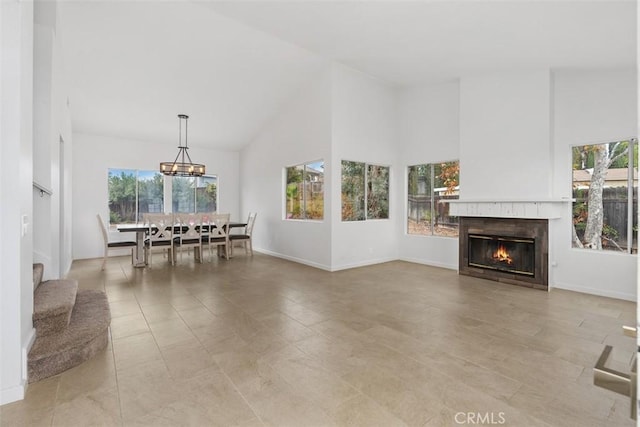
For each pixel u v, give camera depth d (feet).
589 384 6.82
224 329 9.77
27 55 6.91
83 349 7.65
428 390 6.61
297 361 7.80
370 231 20.30
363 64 17.35
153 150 25.27
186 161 26.86
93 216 22.74
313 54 16.83
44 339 7.59
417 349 8.45
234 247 28.07
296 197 21.77
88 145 22.61
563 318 10.72
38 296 8.69
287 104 21.84
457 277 16.70
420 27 12.33
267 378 7.05
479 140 16.51
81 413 5.85
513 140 15.35
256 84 19.24
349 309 11.62
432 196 20.18
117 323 10.23
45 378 6.93
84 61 15.48
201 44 15.17
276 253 23.45
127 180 24.22
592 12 9.80
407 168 21.49
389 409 6.00
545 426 5.56
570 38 11.46
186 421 5.66
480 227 16.51
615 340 9.00
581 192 14.25
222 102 20.65
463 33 12.25
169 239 19.97
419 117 20.54
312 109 19.58
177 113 21.30
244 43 15.33
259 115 22.99
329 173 18.38
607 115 13.41
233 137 26.05
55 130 11.92
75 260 21.57
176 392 6.51
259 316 10.89
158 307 11.82
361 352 8.29
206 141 26.37
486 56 13.97
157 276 16.85
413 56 15.26
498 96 15.85
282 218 22.82
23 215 6.57
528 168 14.89
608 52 12.01
